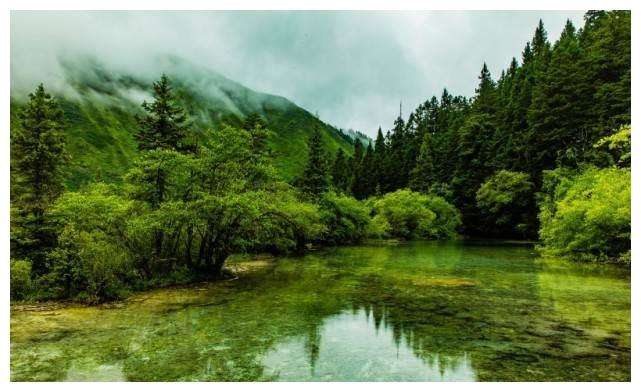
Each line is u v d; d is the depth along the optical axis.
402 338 10.74
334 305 14.52
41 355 9.47
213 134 21.52
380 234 48.22
